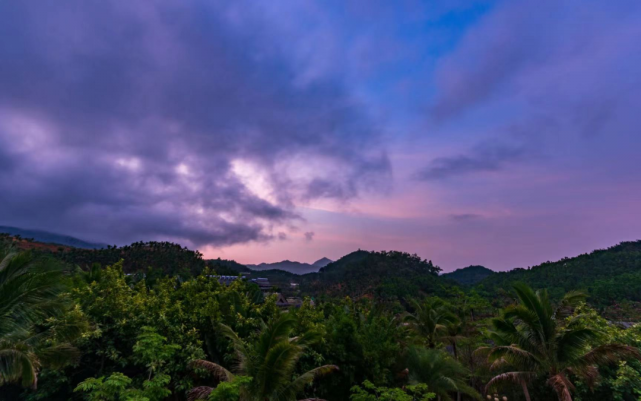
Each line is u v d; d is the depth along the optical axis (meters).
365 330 21.98
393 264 181.25
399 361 22.84
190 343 14.89
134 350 11.18
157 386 10.05
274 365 12.83
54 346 11.93
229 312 18.88
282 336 14.00
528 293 17.30
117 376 9.04
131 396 8.80
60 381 12.68
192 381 14.92
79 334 12.34
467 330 36.69
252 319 18.70
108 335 14.46
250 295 26.95
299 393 18.12
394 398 11.62
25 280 10.40
